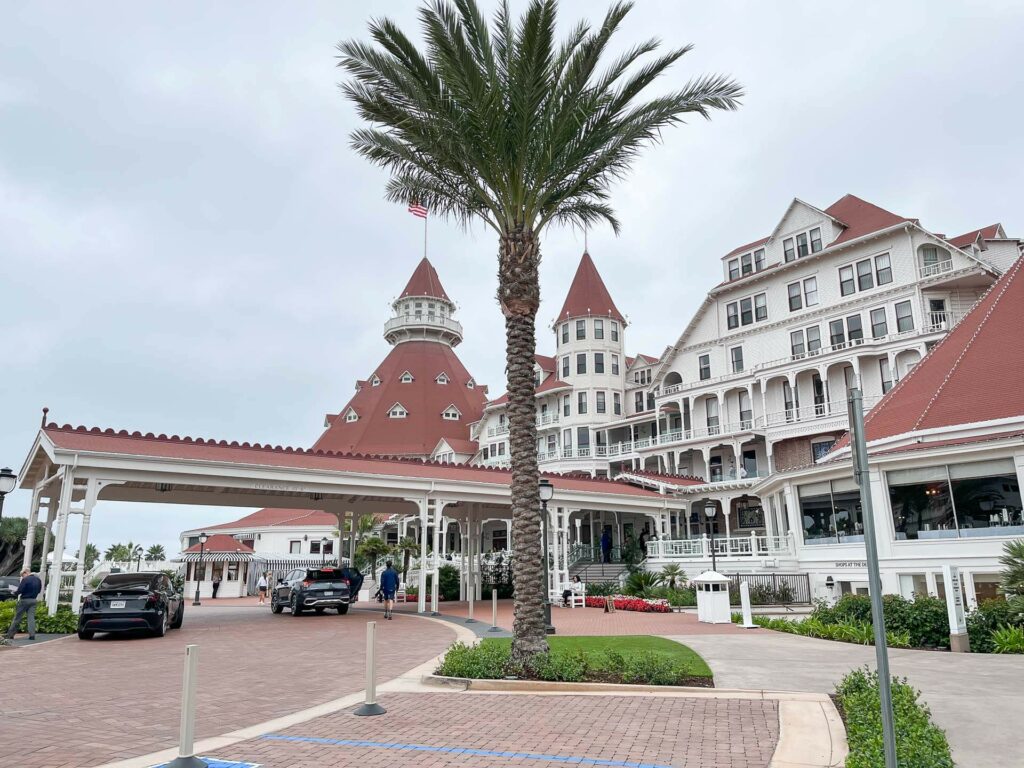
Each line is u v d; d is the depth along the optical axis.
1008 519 19.64
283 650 15.34
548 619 18.16
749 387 44.88
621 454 53.00
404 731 7.81
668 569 32.25
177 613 20.67
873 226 40.22
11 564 43.41
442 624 21.19
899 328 38.44
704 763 6.39
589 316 57.56
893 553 22.27
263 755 6.89
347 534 48.09
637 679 10.23
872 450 23.56
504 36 13.50
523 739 7.34
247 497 29.70
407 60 12.77
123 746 7.32
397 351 86.44
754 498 44.41
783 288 44.59
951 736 7.09
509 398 12.82
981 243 39.09
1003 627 13.93
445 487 26.41
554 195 14.23
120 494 26.27
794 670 11.23
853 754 5.89
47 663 13.47
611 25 12.91
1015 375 22.06
